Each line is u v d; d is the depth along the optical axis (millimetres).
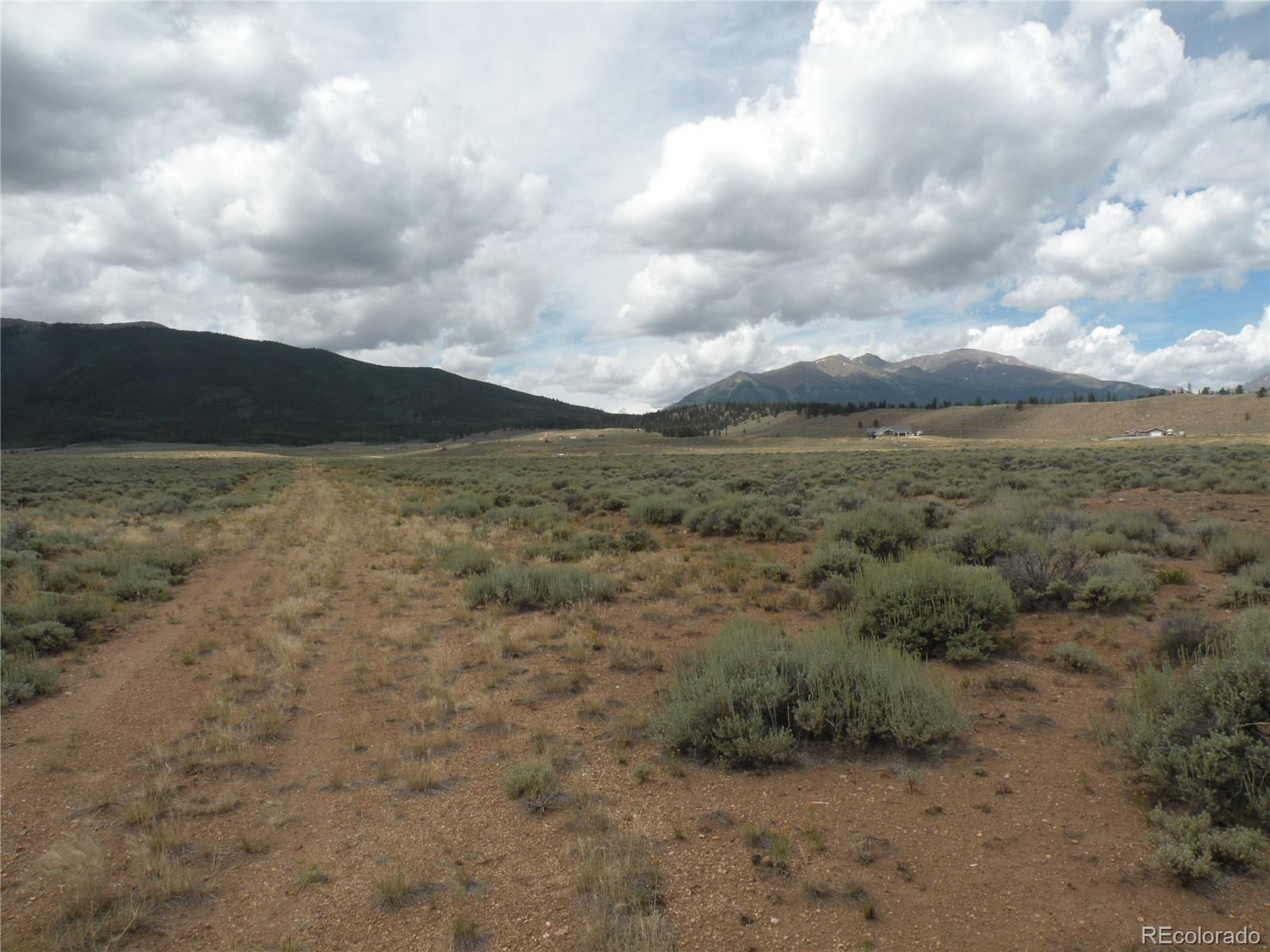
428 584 15414
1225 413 173375
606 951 3939
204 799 6113
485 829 5469
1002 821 5219
